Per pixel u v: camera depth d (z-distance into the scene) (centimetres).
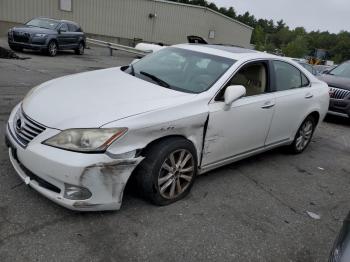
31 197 361
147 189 362
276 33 12669
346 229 255
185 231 346
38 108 355
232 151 455
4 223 319
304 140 614
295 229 385
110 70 492
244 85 459
